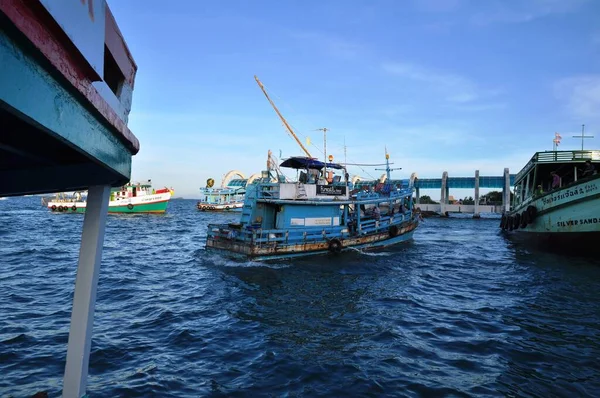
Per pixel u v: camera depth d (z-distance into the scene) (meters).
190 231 36.00
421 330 9.25
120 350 7.77
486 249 24.67
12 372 6.67
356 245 20.75
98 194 3.55
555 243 21.19
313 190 19.81
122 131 3.19
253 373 6.98
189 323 9.55
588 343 8.41
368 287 13.62
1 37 1.54
